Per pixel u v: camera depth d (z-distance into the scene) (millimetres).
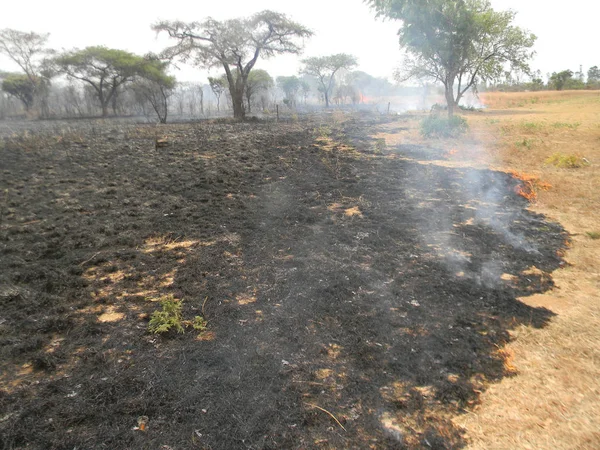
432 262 4832
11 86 39562
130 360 3156
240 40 25844
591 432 2473
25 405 2693
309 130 17406
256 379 2932
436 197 7406
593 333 3459
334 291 4156
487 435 2465
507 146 11992
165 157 11555
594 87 51750
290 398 2750
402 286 4273
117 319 3744
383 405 2699
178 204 7176
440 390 2828
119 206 7168
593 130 13953
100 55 34438
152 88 31359
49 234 5805
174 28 26453
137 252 5203
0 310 3902
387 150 12125
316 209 6855
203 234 5793
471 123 18031
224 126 20344
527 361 3135
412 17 17344
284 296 4086
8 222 6383
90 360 3160
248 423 2539
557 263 4816
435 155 11164
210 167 10109
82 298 4109
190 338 3432
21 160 11164
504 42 24016
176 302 3939
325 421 2564
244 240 5562
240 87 27125
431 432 2488
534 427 2520
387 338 3412
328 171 9523
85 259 5012
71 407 2676
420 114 25484
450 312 3809
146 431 2486
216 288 4254
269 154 11703
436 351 3248
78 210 6961
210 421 2557
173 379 2934
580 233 5684
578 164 9305
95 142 14586
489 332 3502
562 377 2957
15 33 36875
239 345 3322
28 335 3518
